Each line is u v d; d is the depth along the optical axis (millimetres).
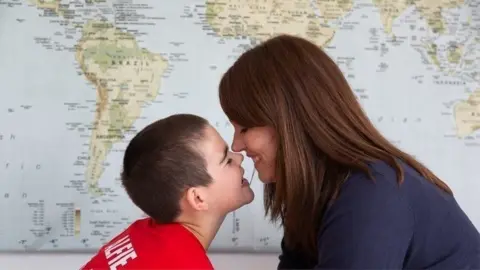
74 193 1112
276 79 630
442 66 1139
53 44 1102
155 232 726
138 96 1114
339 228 581
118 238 795
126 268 674
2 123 1098
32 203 1106
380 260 558
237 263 1157
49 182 1108
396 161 631
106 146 1113
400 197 589
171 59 1119
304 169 631
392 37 1132
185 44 1120
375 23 1131
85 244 1118
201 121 773
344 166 629
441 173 1143
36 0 1098
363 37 1131
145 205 740
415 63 1136
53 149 1107
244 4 1121
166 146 714
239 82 657
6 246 1104
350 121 642
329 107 630
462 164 1146
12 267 1123
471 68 1140
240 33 1123
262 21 1123
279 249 1140
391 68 1135
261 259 1159
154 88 1117
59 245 1114
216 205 755
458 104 1142
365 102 1134
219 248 1137
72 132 1108
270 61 647
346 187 605
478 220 1146
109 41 1107
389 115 1136
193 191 719
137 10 1109
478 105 1144
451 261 642
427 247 623
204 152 730
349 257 560
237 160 793
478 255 673
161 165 709
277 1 1121
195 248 690
